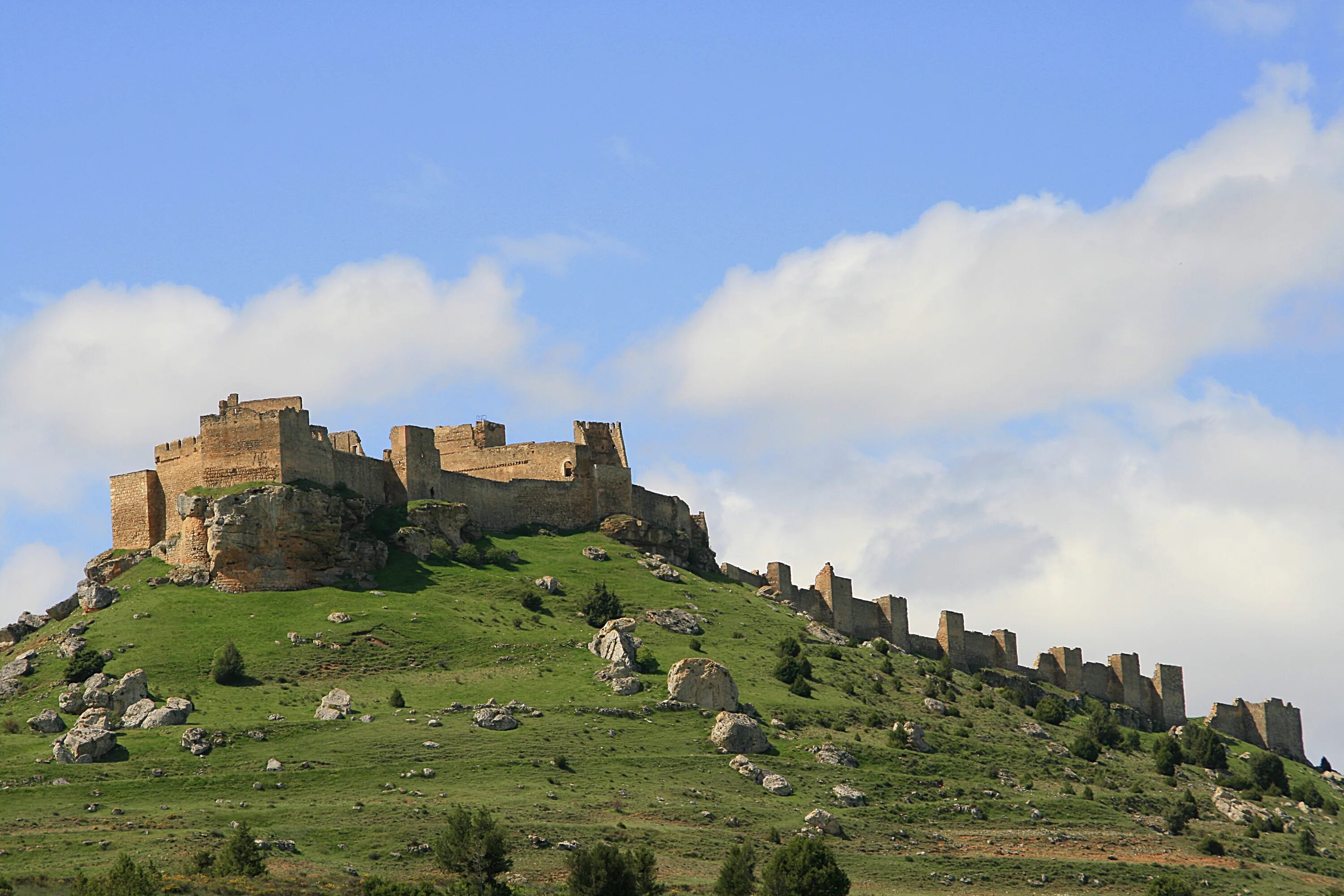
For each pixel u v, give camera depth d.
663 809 171.00
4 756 176.62
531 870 151.00
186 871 140.75
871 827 176.12
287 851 149.88
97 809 162.00
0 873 139.75
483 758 179.62
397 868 148.12
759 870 156.75
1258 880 176.12
